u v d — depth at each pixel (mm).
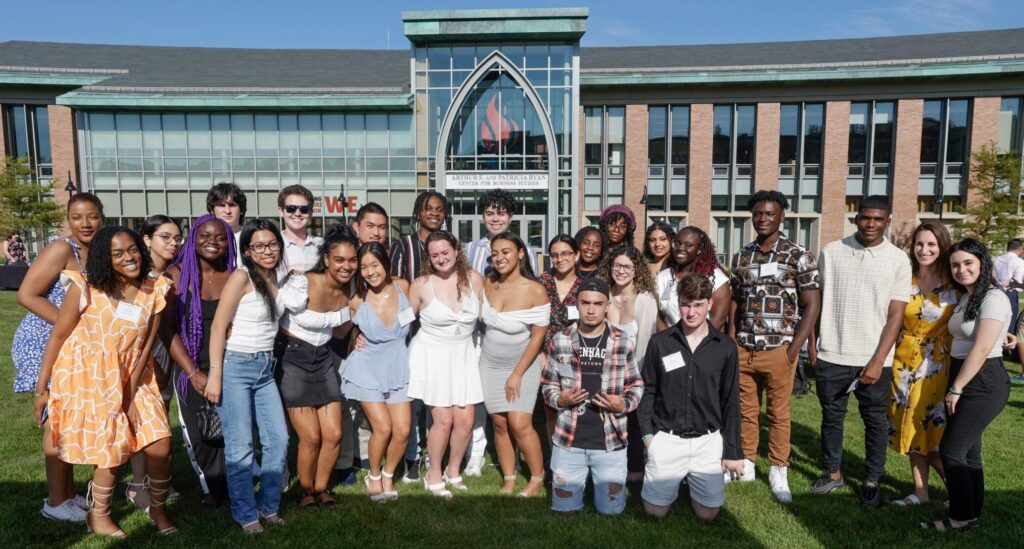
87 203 3443
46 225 24297
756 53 28766
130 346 3141
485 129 20688
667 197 25203
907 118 23422
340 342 4246
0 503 3701
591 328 3678
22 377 3518
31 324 3562
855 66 22938
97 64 27562
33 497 3799
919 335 3689
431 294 3889
